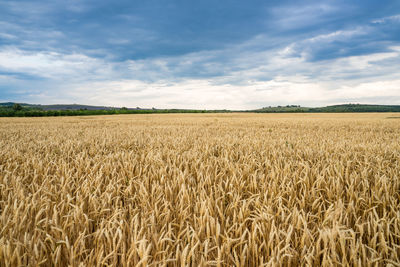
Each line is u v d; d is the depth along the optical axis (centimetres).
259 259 192
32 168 455
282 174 368
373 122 2330
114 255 175
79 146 726
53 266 194
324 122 2375
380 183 330
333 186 309
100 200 276
